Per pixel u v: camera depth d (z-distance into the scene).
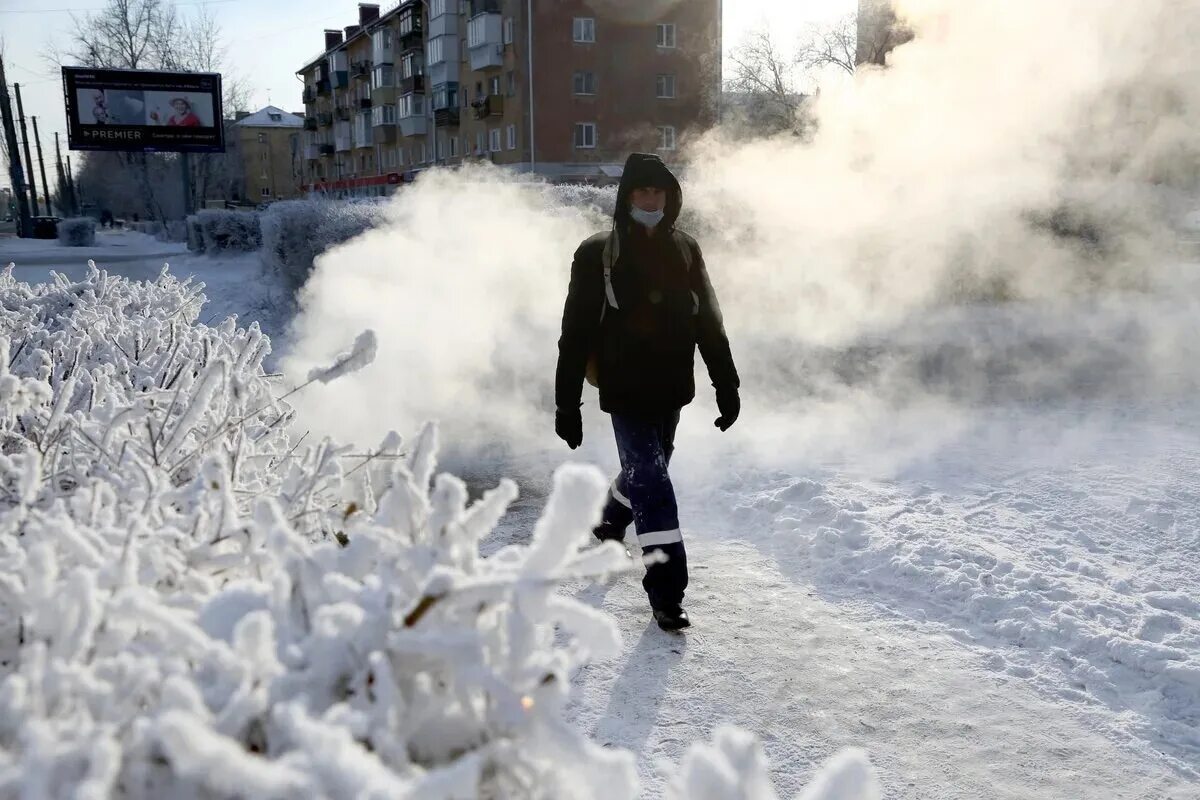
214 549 1.39
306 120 92.50
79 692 0.91
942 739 2.83
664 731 2.85
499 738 0.97
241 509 1.74
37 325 4.16
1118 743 2.82
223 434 1.99
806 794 0.88
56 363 3.02
